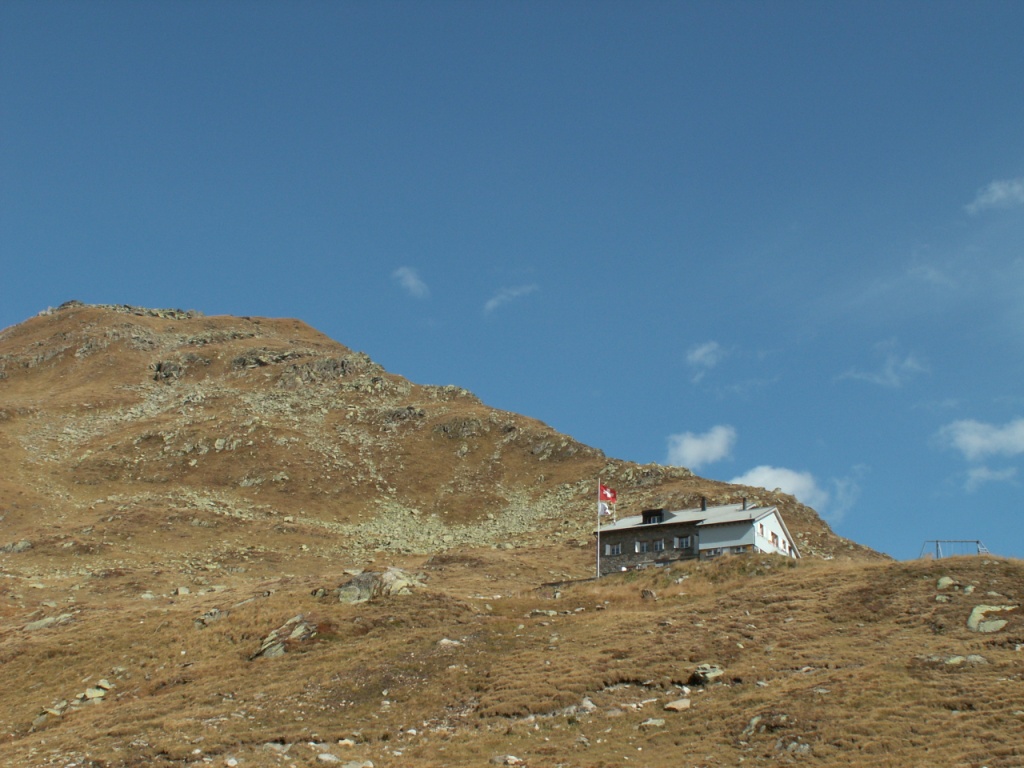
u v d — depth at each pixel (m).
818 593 61.97
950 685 41.62
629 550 86.75
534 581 97.44
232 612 67.62
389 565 113.88
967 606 54.16
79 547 113.00
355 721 46.47
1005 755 33.56
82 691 56.22
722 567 74.38
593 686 47.69
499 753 40.38
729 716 41.56
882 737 36.75
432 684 50.84
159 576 101.88
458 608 66.81
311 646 59.47
